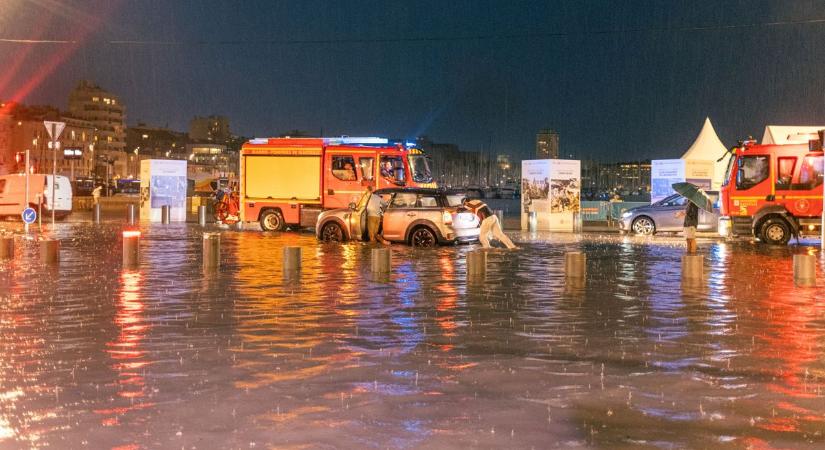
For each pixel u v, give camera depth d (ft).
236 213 130.00
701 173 119.44
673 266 66.28
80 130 594.65
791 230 93.91
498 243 94.53
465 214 85.87
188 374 27.04
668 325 37.29
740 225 95.71
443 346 32.09
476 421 21.65
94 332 34.88
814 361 29.45
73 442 19.76
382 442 19.83
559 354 30.58
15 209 137.39
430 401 23.66
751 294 48.60
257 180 111.34
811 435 20.56
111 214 175.22
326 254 76.28
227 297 46.34
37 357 29.71
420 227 86.22
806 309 42.45
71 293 47.78
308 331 35.37
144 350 31.07
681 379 26.58
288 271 59.77
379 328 36.19
